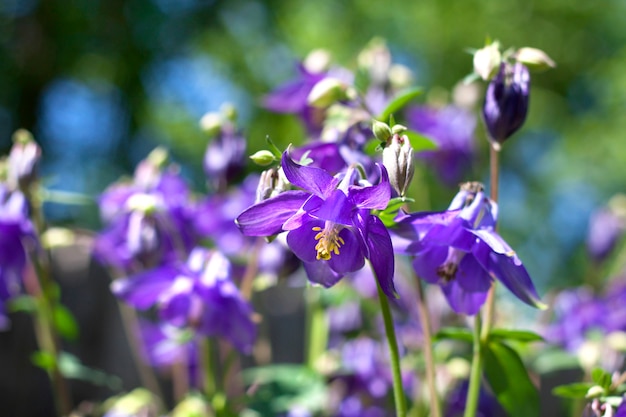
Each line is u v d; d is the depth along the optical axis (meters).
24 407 0.78
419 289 0.46
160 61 2.18
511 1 2.51
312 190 0.37
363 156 0.46
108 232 0.57
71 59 2.07
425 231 0.40
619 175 2.25
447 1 2.45
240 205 0.59
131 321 0.72
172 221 0.55
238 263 0.59
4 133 2.03
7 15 2.04
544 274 2.31
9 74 2.02
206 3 2.22
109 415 0.55
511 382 0.45
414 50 2.44
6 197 0.52
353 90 0.48
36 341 0.78
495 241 0.39
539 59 0.45
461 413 0.58
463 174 0.64
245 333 0.50
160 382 0.78
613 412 0.43
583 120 2.42
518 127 0.45
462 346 0.60
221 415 0.54
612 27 2.57
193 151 2.28
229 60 2.39
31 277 0.59
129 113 2.13
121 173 2.11
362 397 0.58
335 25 2.49
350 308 0.62
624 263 0.74
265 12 2.38
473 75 0.45
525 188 2.43
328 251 0.38
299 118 0.60
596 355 0.56
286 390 0.57
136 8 2.09
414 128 0.63
